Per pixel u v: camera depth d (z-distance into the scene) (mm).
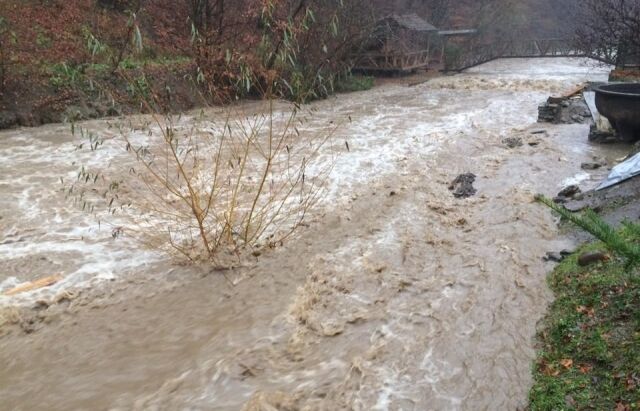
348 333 4750
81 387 4172
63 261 6238
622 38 17875
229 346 4602
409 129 13344
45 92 13602
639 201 6312
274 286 5703
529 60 30906
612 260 5031
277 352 4508
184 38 18156
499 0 37438
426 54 27844
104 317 5172
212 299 5500
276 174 9570
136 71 15195
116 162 10312
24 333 4945
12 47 13938
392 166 10008
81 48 15453
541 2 41469
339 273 5828
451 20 36219
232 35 17141
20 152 10938
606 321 4188
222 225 7000
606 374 3635
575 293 4840
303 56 18016
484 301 5125
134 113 14477
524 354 4277
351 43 20359
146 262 6234
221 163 10180
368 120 14797
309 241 6742
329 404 3840
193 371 4285
